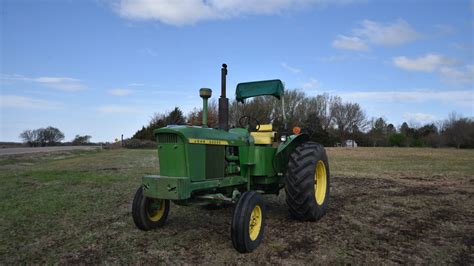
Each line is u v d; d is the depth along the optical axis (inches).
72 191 309.1
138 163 601.3
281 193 310.3
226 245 167.5
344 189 331.0
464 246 167.9
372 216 225.1
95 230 190.5
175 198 154.0
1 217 216.5
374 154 893.8
